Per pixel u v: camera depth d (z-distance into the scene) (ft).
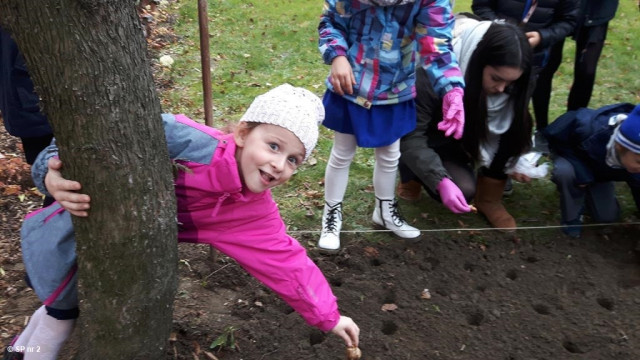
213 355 7.64
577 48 13.32
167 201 5.71
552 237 11.00
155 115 5.37
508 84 9.54
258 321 8.32
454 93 8.64
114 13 4.75
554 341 8.44
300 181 12.38
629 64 18.81
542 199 12.31
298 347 7.92
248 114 5.82
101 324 5.97
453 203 9.35
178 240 6.50
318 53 19.72
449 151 10.83
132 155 5.22
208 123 8.54
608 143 9.92
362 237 10.72
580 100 13.55
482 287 9.63
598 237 11.08
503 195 12.32
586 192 11.14
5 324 8.04
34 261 6.08
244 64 18.52
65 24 4.54
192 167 6.01
